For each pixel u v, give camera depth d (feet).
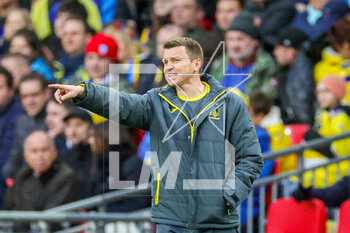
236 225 47.98
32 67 100.22
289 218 69.72
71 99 46.34
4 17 114.73
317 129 83.87
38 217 70.03
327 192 69.51
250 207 75.61
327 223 75.05
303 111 89.66
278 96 90.48
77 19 100.89
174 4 100.94
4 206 83.87
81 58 100.07
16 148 90.48
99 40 89.10
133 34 101.19
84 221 70.85
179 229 47.11
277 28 96.27
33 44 103.24
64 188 81.41
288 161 80.28
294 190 74.69
